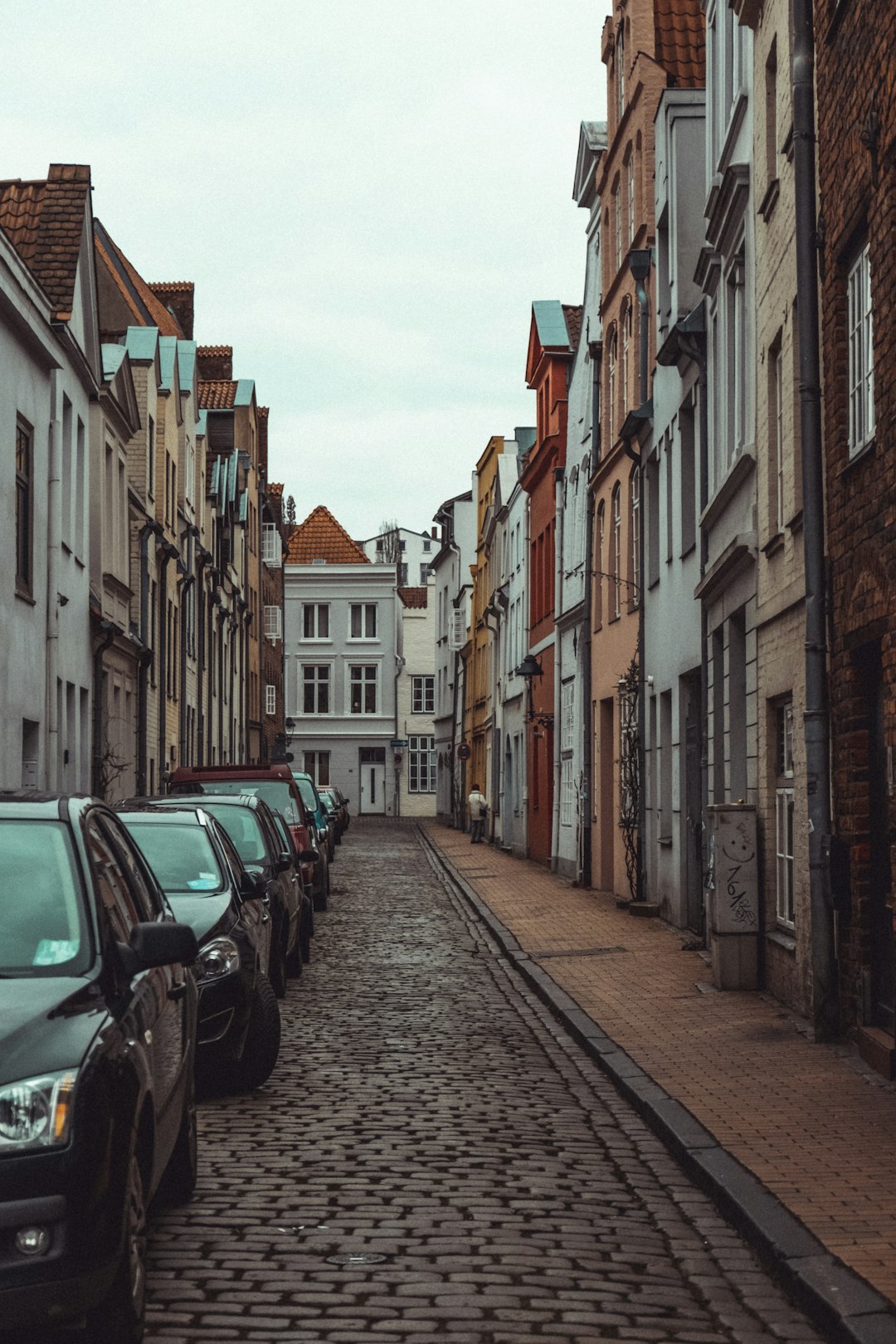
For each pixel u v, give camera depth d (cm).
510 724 4603
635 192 2555
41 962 568
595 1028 1271
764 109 1459
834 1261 629
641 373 2447
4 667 1925
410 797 8188
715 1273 654
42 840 614
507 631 4738
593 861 2956
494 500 5016
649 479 2373
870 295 1051
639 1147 888
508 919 2327
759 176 1484
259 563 6094
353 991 1576
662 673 2241
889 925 1080
